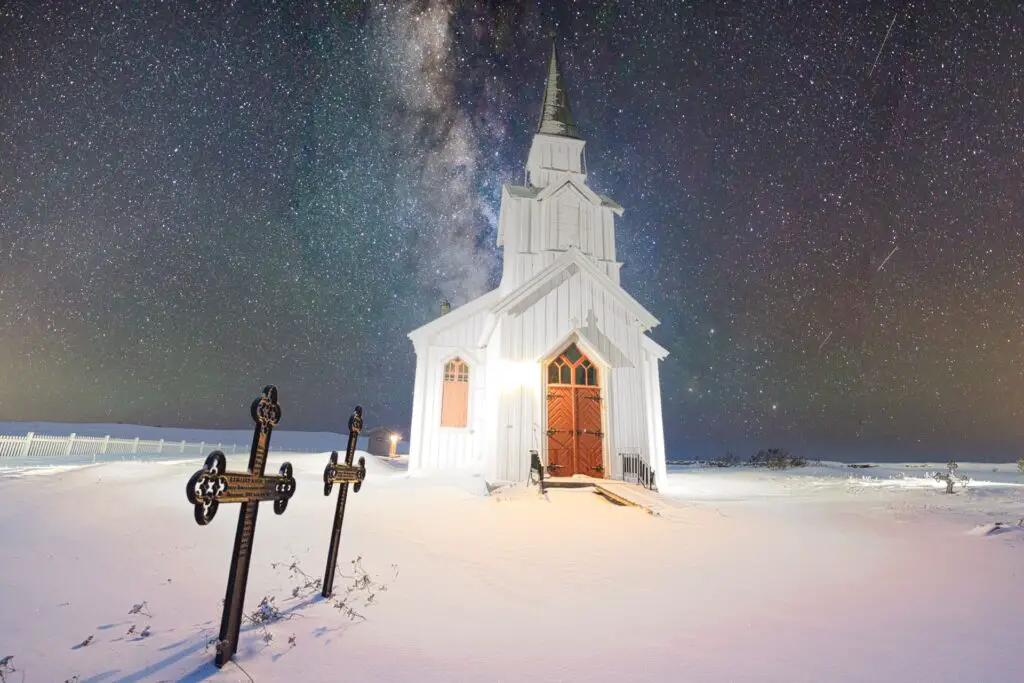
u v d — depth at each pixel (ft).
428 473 56.08
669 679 10.12
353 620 12.93
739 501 39.04
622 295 46.60
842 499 39.52
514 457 41.50
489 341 51.90
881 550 21.56
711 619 13.67
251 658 10.37
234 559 10.44
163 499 27.20
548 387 44.14
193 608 13.14
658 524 26.91
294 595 14.40
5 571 14.96
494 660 10.92
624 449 43.04
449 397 60.08
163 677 9.41
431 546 21.34
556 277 46.42
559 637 12.34
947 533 24.75
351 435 16.28
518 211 57.00
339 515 15.26
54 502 25.04
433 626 12.86
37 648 10.46
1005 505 32.17
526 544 22.27
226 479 9.07
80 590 13.98
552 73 66.69
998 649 11.56
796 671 10.50
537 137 62.39
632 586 16.75
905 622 13.35
